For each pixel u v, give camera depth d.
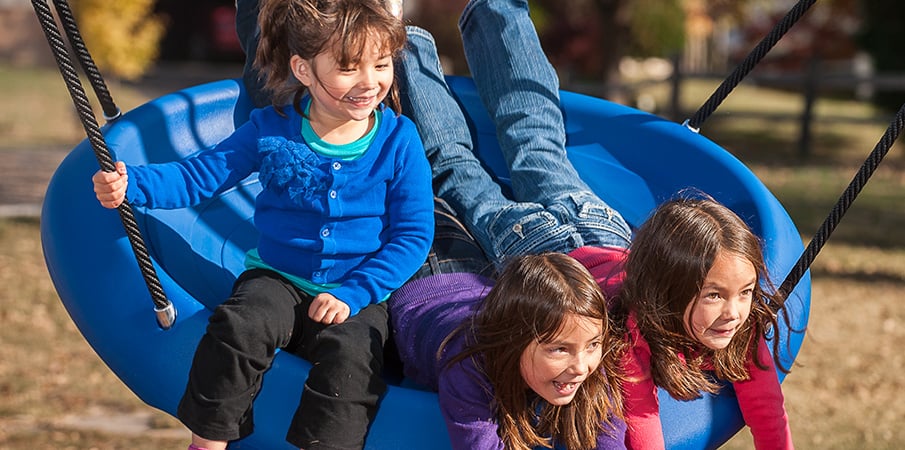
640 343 2.06
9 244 7.64
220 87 2.99
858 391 5.11
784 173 11.73
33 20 22.81
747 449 4.42
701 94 20.17
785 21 2.82
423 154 2.27
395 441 2.02
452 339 2.10
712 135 14.72
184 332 2.21
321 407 1.97
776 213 2.63
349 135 2.17
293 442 1.99
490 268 2.66
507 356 1.89
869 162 2.18
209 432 1.96
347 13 2.00
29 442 4.13
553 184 2.79
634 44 15.62
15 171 10.48
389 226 2.22
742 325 2.11
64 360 5.31
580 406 1.97
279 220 2.18
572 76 13.42
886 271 7.57
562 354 1.86
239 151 2.19
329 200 2.14
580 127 3.20
